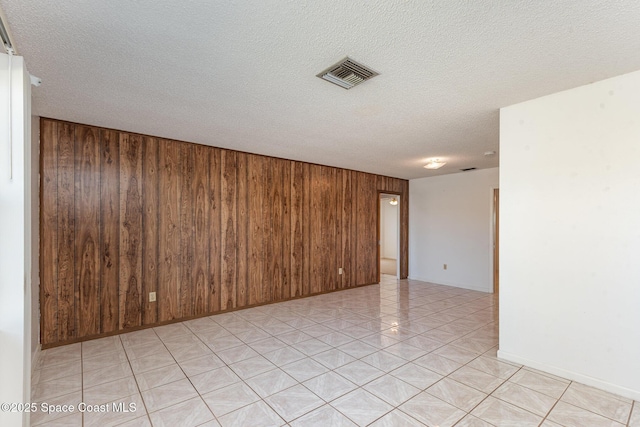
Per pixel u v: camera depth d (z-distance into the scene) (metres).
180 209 3.89
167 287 3.78
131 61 2.00
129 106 2.77
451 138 3.76
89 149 3.30
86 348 3.05
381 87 2.37
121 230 3.47
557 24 1.62
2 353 1.60
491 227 5.65
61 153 3.14
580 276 2.39
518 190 2.71
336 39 1.76
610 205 2.26
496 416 1.99
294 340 3.27
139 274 3.58
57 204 3.11
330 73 2.16
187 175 3.96
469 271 5.94
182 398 2.20
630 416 1.98
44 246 3.03
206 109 2.83
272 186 4.79
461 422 1.93
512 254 2.75
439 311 4.37
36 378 2.47
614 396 2.21
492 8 1.49
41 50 1.87
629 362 2.18
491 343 3.20
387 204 11.44
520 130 2.69
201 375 2.52
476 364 2.71
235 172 4.39
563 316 2.47
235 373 2.55
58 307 3.10
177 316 3.85
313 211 5.32
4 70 1.62
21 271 1.65
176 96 2.54
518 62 2.02
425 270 6.72
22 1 1.44
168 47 1.84
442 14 1.54
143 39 1.76
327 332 3.52
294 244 5.05
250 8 1.50
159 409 2.07
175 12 1.53
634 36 1.72
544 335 2.57
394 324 3.80
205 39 1.76
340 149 4.34
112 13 1.53
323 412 2.03
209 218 4.14
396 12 1.52
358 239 6.05
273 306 4.61
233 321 3.90
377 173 6.30
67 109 2.84
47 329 3.04
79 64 2.04
